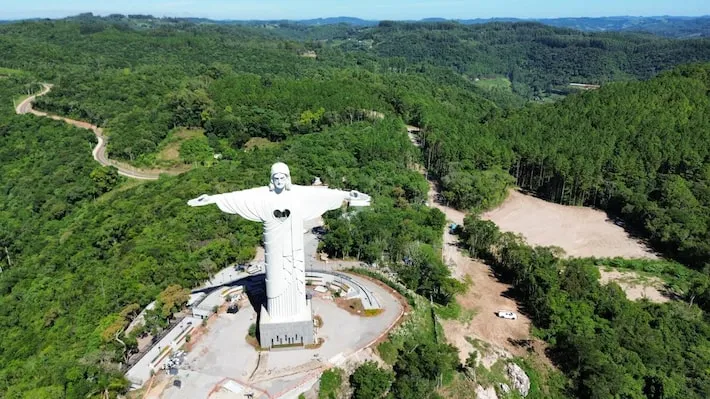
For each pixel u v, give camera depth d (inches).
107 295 3002.0
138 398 2151.8
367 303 2864.2
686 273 3956.7
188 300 2874.0
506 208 5398.6
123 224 4114.2
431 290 3211.1
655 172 5438.0
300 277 2428.6
